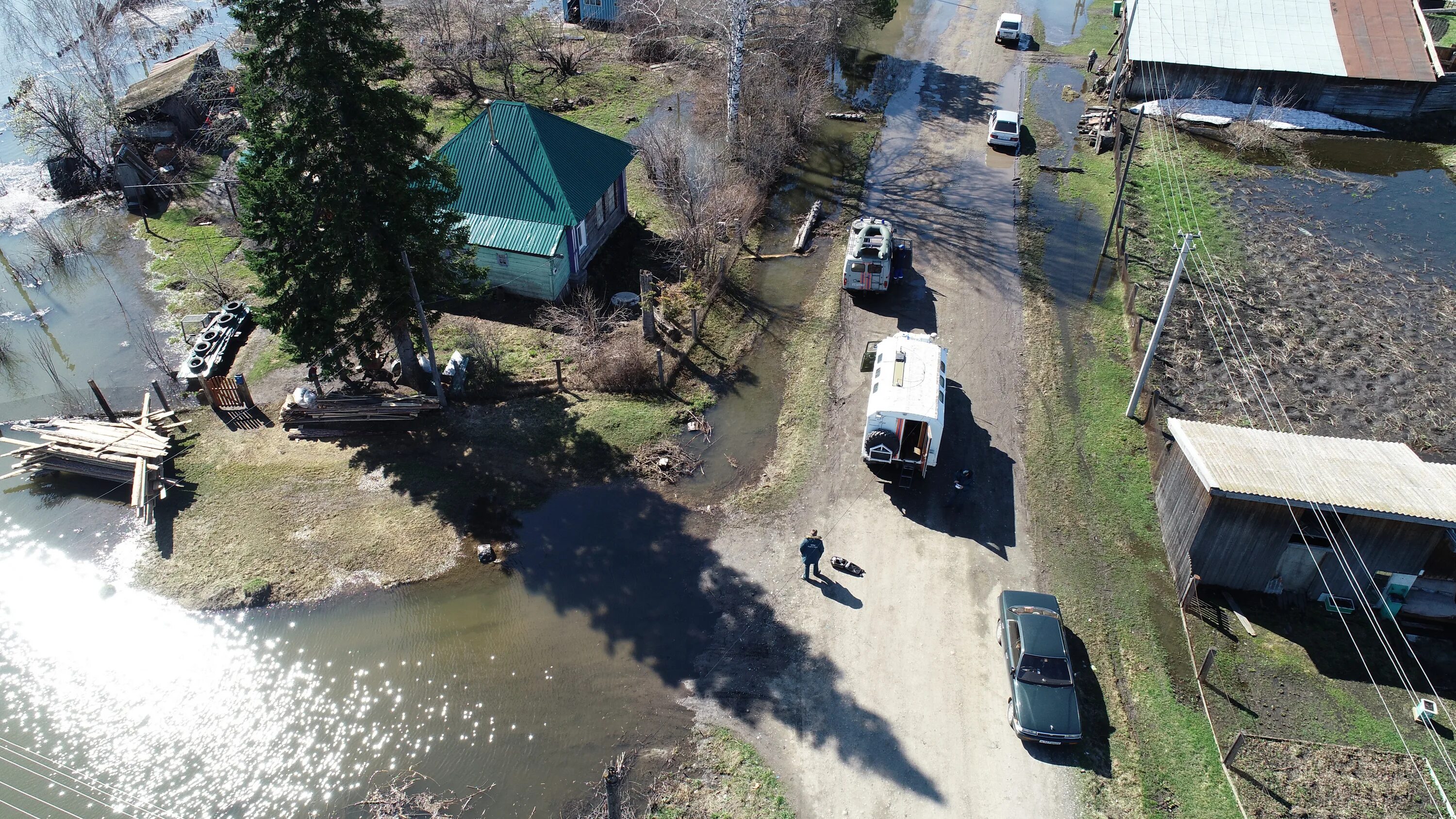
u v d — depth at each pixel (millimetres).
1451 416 26078
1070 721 17109
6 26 54688
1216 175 39375
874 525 22250
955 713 17953
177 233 36094
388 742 17594
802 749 17297
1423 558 19000
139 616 20078
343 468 23797
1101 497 23109
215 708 18250
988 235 34750
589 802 16453
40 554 21547
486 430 24984
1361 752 17406
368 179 22344
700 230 31109
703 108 43469
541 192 29922
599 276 31922
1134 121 43250
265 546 21625
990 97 46844
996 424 25469
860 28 50750
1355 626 19891
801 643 19328
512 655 19172
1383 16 44781
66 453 23500
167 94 40469
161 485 23094
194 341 29125
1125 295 31094
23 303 31781
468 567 21141
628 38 51562
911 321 29812
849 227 35344
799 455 24422
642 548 21641
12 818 16281
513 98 45469
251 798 16656
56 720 18047
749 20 40562
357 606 20266
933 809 16297
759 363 28047
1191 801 16500
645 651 19219
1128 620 19953
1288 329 29766
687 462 24156
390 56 21859
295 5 20062
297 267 22984
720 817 16188
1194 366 27906
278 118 21969
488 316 29844
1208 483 19062
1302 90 43906
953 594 20484
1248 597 20500
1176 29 44906
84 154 39656
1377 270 32969
